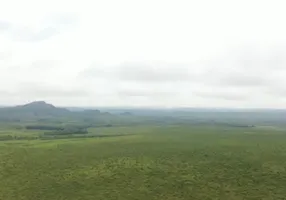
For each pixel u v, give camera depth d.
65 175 79.31
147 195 65.62
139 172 81.94
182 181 74.31
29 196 64.56
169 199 63.41
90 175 79.38
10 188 69.19
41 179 75.94
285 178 76.06
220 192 66.88
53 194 65.94
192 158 98.38
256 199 62.75
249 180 74.56
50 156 102.44
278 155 102.81
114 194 66.06
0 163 90.62
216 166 87.62
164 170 83.69
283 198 63.22
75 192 67.31
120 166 87.94
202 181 74.12
